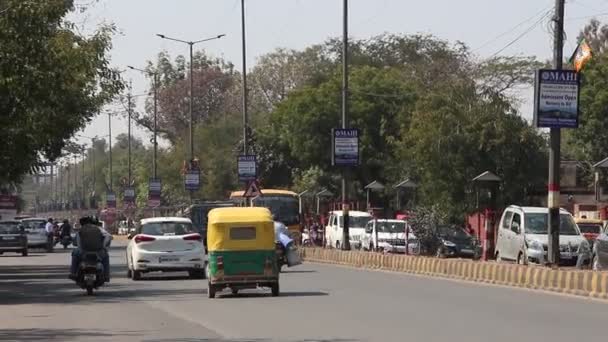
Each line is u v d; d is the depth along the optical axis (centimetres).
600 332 1828
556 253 3369
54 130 4000
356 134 4991
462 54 10075
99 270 2992
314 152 8112
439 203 5709
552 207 3372
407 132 6525
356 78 8131
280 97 11412
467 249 5038
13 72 3078
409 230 5241
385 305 2445
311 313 2258
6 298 2956
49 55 3192
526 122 5750
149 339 1820
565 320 2059
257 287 2922
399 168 7194
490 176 4334
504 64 7988
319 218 7206
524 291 2925
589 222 4916
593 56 6344
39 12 3078
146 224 3691
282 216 5981
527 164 5672
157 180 9300
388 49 10656
